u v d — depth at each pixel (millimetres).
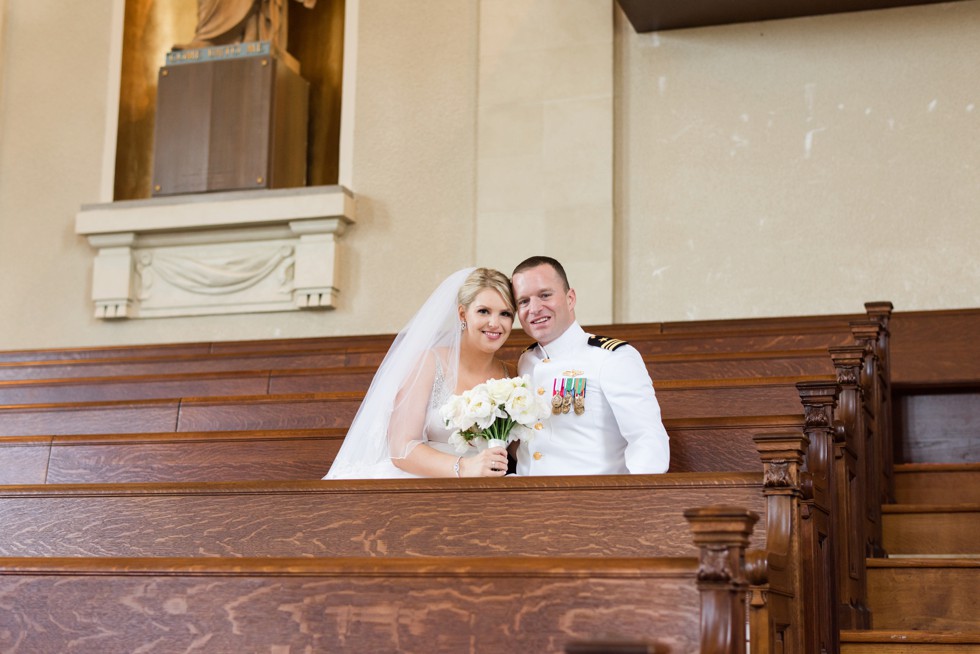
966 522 4539
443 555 3100
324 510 3246
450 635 2434
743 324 5922
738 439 3617
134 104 8242
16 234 8039
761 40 7066
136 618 2660
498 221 7227
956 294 6516
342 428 4312
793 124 6930
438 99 7551
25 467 4379
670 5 6910
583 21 7336
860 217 6734
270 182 7488
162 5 8305
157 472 4258
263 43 7648
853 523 3895
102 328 7785
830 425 3582
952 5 6812
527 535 3051
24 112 8219
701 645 2205
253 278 7523
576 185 7137
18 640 2725
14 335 7898
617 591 2348
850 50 6922
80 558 2760
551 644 2361
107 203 7715
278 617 2557
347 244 7520
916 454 6148
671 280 6945
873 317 5102
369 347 5887
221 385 5422
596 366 3744
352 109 7688
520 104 7336
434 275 7328
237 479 4188
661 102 7172
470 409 3537
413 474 3764
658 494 2994
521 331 5945
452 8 7645
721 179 6984
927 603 4004
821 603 3287
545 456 3752
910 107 6777
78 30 8273
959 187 6625
